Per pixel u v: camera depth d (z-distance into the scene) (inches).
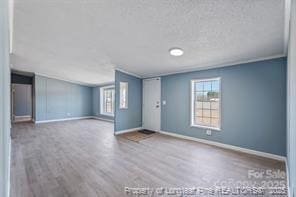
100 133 196.7
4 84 37.1
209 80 155.9
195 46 106.9
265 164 105.7
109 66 180.5
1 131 31.0
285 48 100.0
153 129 207.5
